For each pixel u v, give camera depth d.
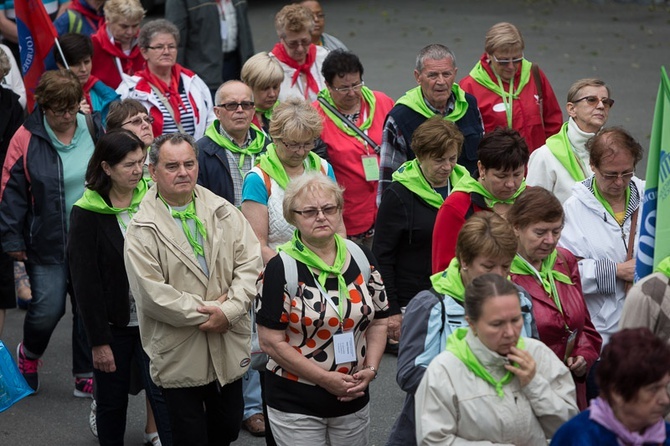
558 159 7.97
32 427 8.00
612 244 6.66
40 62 9.71
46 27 9.63
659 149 5.20
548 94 9.67
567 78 19.20
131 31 10.78
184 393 6.34
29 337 8.43
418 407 4.88
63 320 10.35
